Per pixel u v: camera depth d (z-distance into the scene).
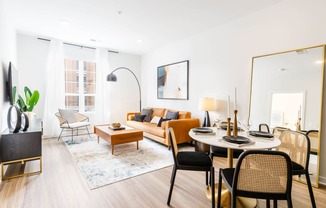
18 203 1.85
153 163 2.98
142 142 4.27
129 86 6.14
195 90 4.26
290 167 1.20
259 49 2.98
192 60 4.32
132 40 4.63
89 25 3.66
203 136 1.93
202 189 2.19
